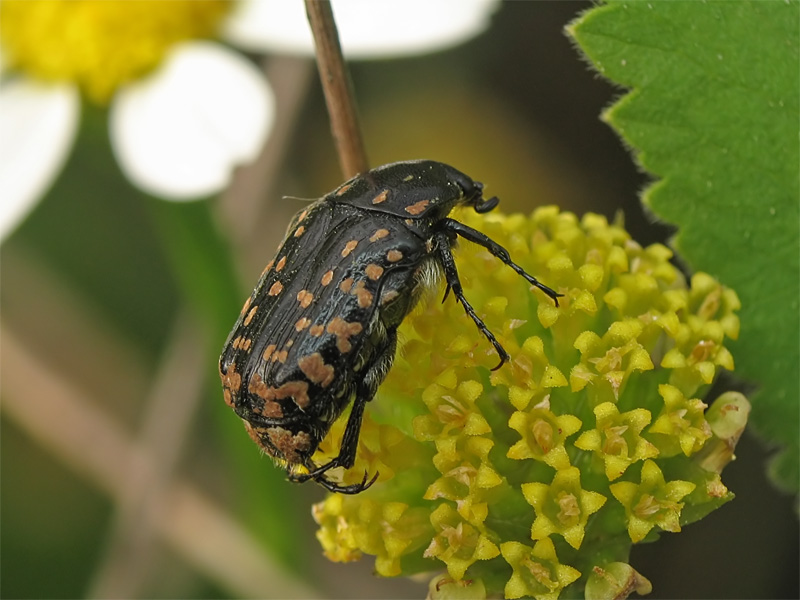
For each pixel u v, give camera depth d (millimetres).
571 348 94
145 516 122
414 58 142
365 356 94
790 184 97
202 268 113
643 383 94
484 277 95
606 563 92
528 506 93
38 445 141
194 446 134
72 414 130
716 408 94
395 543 93
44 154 113
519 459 93
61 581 138
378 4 114
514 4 140
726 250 97
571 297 94
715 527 120
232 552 122
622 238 96
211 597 125
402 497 94
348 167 98
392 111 141
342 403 95
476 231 95
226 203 123
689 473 93
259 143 112
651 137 97
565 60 140
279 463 96
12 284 137
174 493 123
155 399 123
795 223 97
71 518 140
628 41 96
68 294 141
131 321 142
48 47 114
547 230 97
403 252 95
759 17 96
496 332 94
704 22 96
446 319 94
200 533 122
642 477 92
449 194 97
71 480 141
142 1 113
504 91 141
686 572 120
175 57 114
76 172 143
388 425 94
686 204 97
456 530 92
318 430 94
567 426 92
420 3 114
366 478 93
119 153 112
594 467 92
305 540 123
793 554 119
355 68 142
